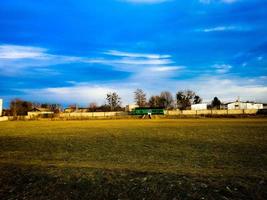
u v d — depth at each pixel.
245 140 28.41
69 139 32.72
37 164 15.02
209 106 151.62
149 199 9.60
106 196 10.02
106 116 111.31
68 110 159.62
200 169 14.27
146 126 52.81
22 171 12.86
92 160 18.62
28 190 10.91
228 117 91.75
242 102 134.38
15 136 37.84
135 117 105.94
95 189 10.52
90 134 38.53
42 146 27.30
